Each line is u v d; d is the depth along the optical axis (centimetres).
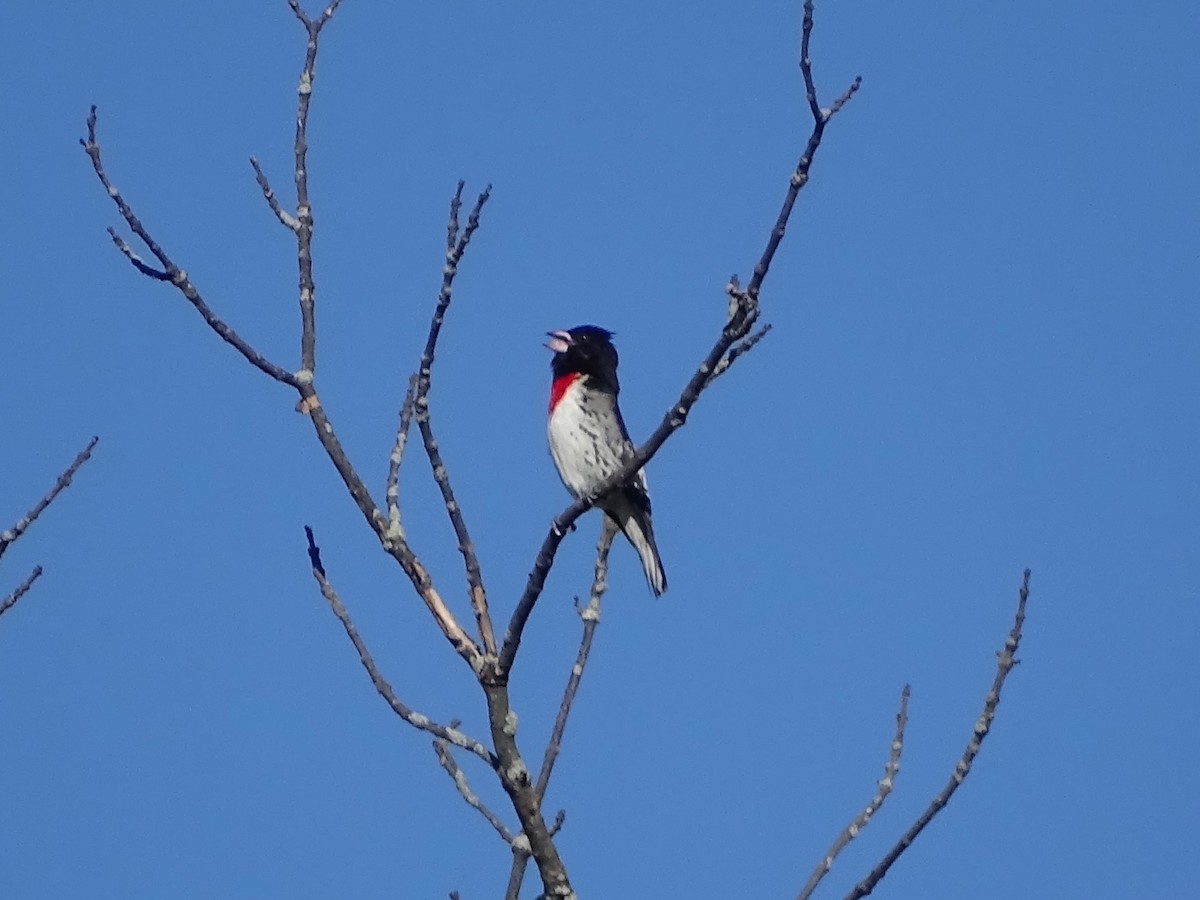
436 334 1056
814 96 989
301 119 1105
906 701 1061
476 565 1069
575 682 1131
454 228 1036
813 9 981
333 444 1071
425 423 1077
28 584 959
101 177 1054
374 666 1043
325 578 1062
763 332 1074
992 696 984
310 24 1115
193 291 1055
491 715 1028
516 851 1048
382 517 1065
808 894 1005
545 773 1088
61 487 974
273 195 1095
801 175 1013
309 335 1086
